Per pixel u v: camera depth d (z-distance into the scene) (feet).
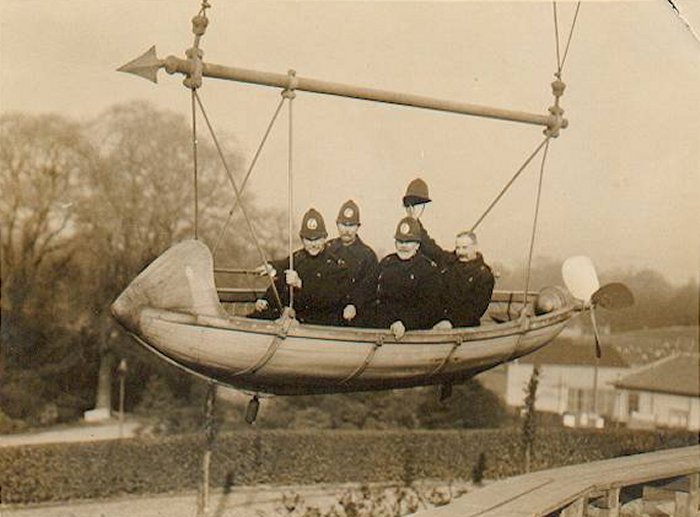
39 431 45.80
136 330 19.33
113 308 19.29
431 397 47.52
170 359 20.13
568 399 43.57
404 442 44.34
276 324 20.26
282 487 42.45
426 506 40.42
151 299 19.29
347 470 44.19
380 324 23.65
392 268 23.71
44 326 45.09
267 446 43.68
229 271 23.40
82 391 47.52
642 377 42.01
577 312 28.78
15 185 35.47
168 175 33.60
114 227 36.91
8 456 39.40
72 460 40.27
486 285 25.04
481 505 20.26
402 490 42.57
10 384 45.75
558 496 21.29
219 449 43.06
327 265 23.34
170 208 34.94
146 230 36.24
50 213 36.94
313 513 38.27
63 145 32.86
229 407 46.21
